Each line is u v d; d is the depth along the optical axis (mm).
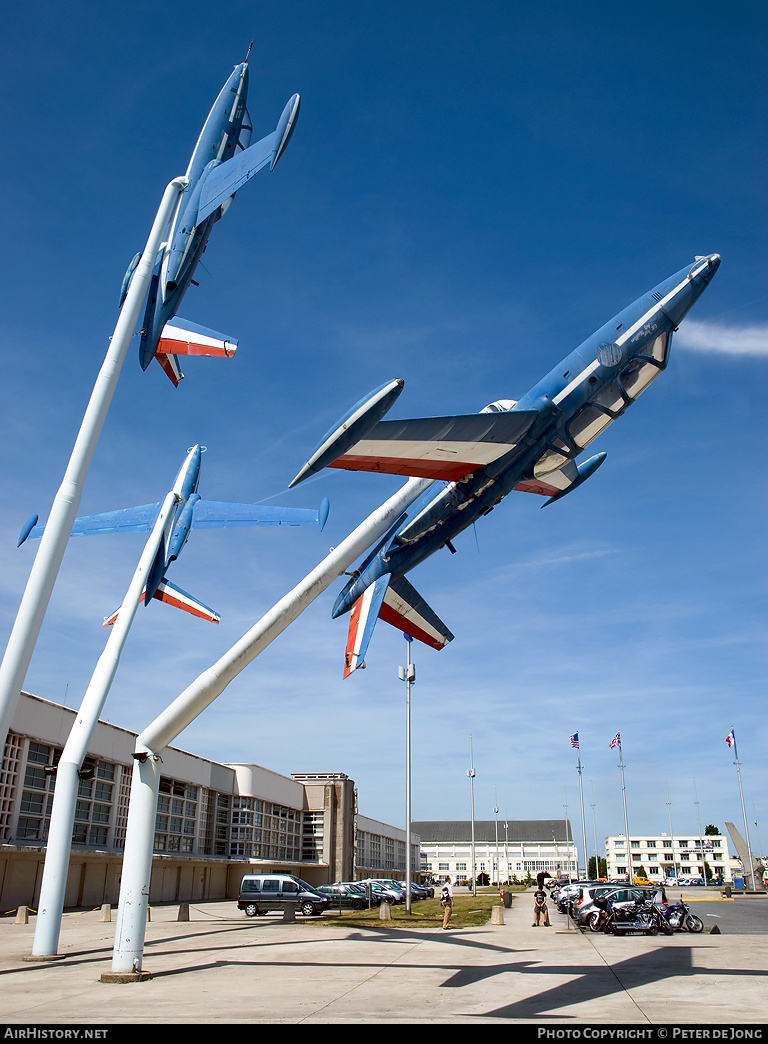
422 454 13195
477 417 12805
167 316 16859
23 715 30156
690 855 134125
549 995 11531
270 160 15344
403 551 17031
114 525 23125
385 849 91062
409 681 32219
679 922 23594
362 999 11328
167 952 18031
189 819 45219
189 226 16141
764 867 69688
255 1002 11078
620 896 24016
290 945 19453
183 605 21203
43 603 13141
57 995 11719
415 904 44062
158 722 13922
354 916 31609
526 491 16484
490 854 143875
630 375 14734
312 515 21297
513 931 23703
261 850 52938
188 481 23344
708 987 12070
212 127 19375
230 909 37250
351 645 17188
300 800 61969
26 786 30531
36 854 29641
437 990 12164
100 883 35500
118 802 36844
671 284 14516
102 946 18719
